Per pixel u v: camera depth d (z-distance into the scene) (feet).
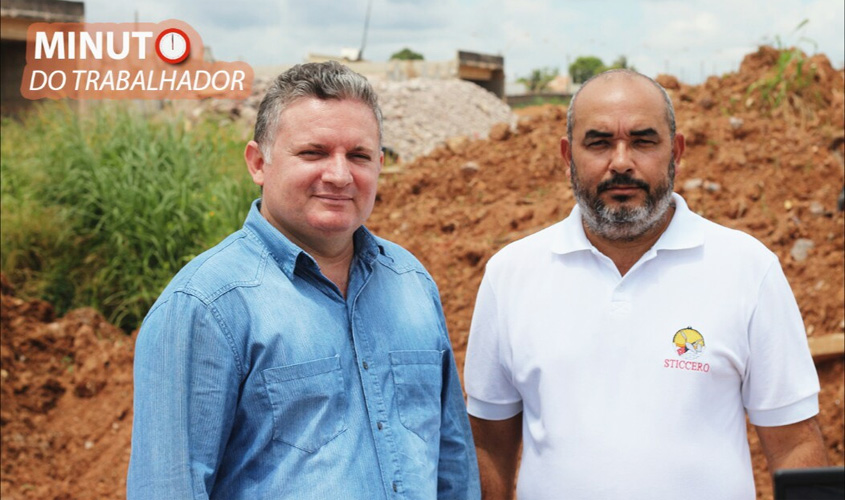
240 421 6.03
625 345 7.36
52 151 25.11
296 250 6.31
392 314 6.82
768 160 20.16
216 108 40.98
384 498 6.18
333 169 6.23
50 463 15.81
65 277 21.81
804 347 7.45
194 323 5.88
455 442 7.37
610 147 7.39
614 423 7.26
